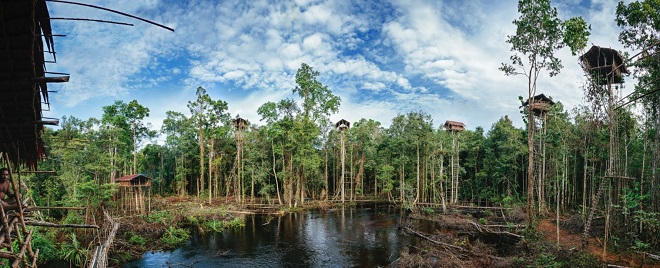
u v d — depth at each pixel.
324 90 46.41
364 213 39.03
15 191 7.11
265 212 38.72
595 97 19.72
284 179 44.22
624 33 18.12
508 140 39.16
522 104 26.16
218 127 45.66
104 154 27.86
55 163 28.12
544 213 29.33
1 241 6.78
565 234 21.95
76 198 23.73
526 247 18.83
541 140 31.00
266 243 24.50
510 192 38.59
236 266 19.34
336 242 24.58
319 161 45.47
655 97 18.05
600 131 23.53
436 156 45.66
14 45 5.12
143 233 24.33
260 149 47.34
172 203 40.78
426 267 16.70
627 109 22.83
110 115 43.41
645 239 17.25
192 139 55.81
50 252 18.80
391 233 27.08
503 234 24.55
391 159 50.91
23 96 5.95
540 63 22.94
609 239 18.38
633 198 17.78
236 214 34.62
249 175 46.72
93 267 14.14
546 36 22.09
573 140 28.53
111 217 23.83
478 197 45.16
